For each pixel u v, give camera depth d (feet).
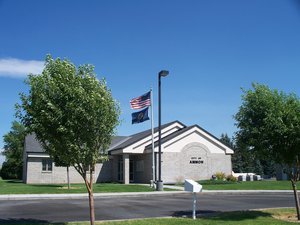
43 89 36.73
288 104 46.19
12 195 77.66
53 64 37.52
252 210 54.13
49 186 105.91
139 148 124.67
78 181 132.05
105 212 55.47
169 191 90.12
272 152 46.11
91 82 36.99
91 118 35.91
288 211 53.01
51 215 52.03
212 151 127.13
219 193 88.02
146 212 55.57
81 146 36.68
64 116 35.86
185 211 56.44
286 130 43.50
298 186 100.37
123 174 126.72
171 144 123.03
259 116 46.93
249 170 202.39
